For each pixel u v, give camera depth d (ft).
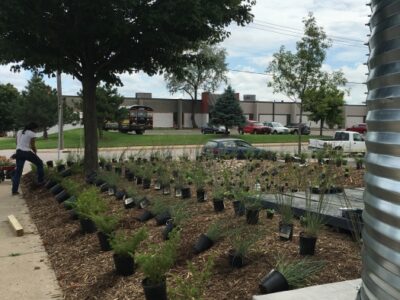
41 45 38.32
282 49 101.91
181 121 247.29
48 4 34.42
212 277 14.17
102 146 106.73
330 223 18.15
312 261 14.07
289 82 76.38
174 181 29.58
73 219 25.13
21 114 139.74
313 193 25.00
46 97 140.77
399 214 6.44
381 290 6.95
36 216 28.35
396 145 6.52
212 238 16.70
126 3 32.78
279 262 13.84
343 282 12.53
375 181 7.10
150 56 41.91
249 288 13.10
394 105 6.59
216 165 40.34
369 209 7.41
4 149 107.45
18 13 32.45
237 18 40.40
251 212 18.60
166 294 12.96
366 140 7.58
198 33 39.40
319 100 77.87
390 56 6.73
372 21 7.43
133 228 21.59
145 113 159.53
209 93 246.47
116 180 31.63
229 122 168.14
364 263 7.82
